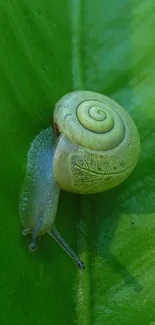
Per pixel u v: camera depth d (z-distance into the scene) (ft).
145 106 0.33
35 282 0.28
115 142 0.29
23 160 0.29
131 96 0.34
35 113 0.30
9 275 0.27
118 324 0.29
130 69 0.34
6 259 0.27
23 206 0.28
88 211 0.31
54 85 0.32
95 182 0.30
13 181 0.28
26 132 0.30
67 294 0.29
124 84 0.34
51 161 0.30
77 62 0.34
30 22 0.32
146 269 0.30
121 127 0.30
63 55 0.33
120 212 0.31
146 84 0.34
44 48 0.32
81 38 0.34
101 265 0.30
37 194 0.29
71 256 0.29
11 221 0.28
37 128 0.30
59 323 0.28
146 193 0.31
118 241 0.31
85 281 0.30
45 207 0.29
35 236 0.28
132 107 0.33
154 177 0.32
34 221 0.29
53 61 0.33
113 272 0.30
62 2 0.34
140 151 0.32
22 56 0.31
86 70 0.34
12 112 0.29
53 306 0.28
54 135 0.31
